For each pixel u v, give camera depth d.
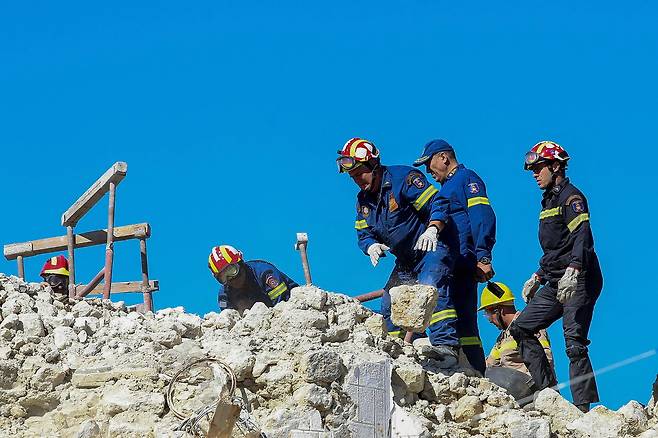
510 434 18.33
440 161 21.53
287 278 23.55
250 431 16.73
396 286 20.47
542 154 20.45
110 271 23.27
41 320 18.03
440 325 19.61
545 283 20.94
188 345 17.84
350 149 20.45
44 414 17.16
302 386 17.30
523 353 20.52
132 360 17.50
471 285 20.41
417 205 20.28
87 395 17.23
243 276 23.16
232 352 17.50
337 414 17.23
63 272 23.36
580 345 19.97
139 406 16.98
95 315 18.83
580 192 20.34
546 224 20.44
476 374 19.27
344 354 17.75
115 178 23.53
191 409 17.02
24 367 17.33
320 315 18.38
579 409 19.48
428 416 18.16
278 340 17.94
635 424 18.97
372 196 20.59
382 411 17.53
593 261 20.17
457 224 20.62
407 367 18.23
